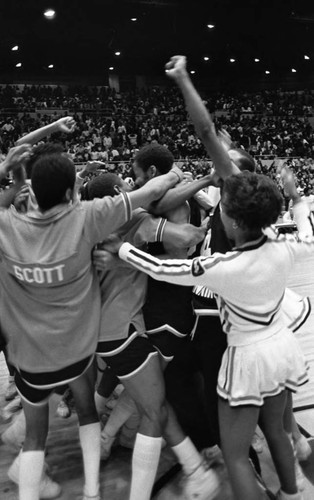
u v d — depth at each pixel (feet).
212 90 93.20
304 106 82.02
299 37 70.13
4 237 5.08
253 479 5.01
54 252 4.95
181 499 6.18
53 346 5.20
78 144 53.01
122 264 5.35
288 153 59.41
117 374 5.57
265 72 90.84
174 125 68.18
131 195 5.11
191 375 6.73
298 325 5.82
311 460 6.81
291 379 5.07
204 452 6.81
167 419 5.67
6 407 8.39
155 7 56.18
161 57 79.25
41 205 5.01
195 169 46.09
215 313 5.68
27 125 60.08
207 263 4.79
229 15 60.49
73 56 75.82
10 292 5.25
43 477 6.30
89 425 5.97
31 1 51.49
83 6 54.29
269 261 4.89
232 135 63.46
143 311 5.71
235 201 4.77
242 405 4.91
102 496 6.35
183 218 5.79
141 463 5.43
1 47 67.21
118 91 87.35
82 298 5.20
